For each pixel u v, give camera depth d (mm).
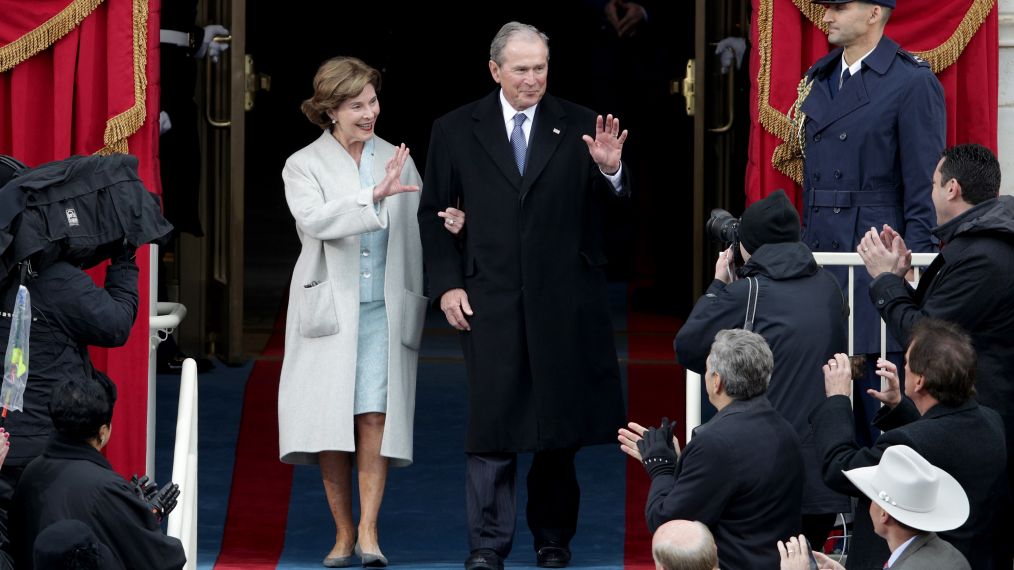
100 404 16828
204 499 26531
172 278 35094
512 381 21859
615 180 21750
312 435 22266
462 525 25297
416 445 29766
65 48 23469
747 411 16906
